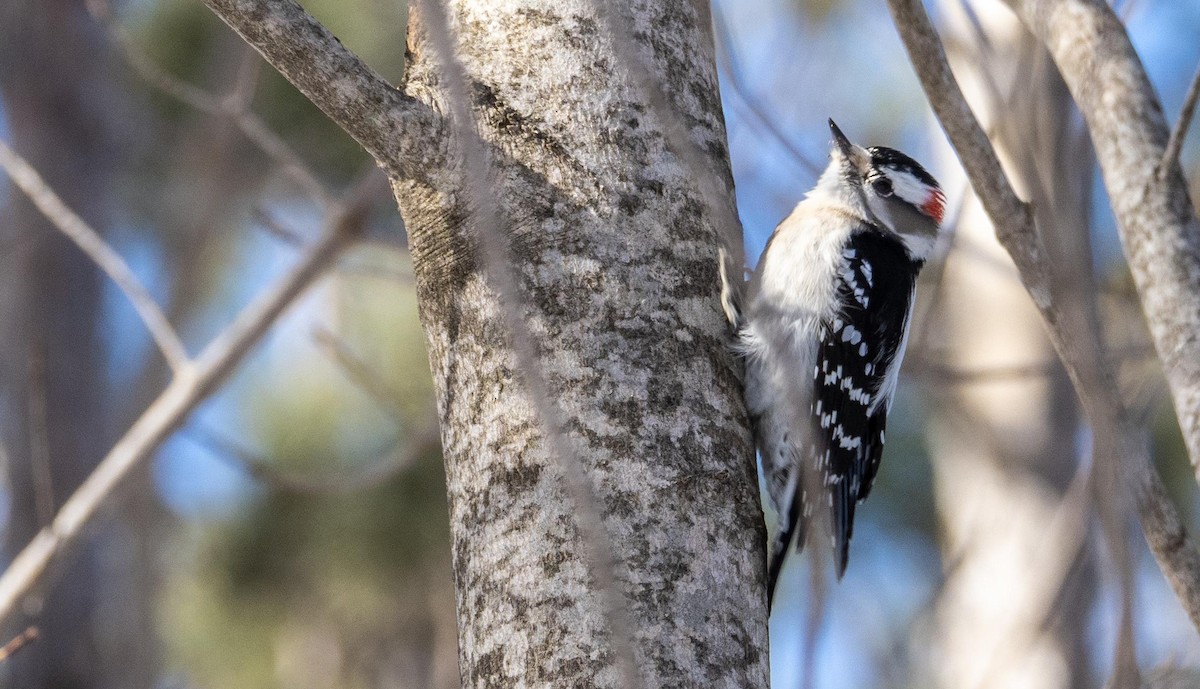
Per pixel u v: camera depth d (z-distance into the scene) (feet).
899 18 18.21
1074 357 17.25
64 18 56.44
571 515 18.56
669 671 17.99
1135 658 14.64
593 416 19.22
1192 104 17.78
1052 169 18.94
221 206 46.42
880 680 27.53
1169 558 17.38
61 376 55.11
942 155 51.49
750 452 20.84
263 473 37.29
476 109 20.68
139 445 36.01
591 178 20.45
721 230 16.55
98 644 50.49
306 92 19.94
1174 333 17.81
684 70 21.91
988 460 45.03
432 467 49.32
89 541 51.01
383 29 46.29
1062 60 19.62
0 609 34.73
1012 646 19.01
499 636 18.53
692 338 20.27
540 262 19.97
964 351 48.11
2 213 57.26
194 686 53.01
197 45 49.32
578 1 21.26
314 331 38.96
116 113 55.67
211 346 36.81
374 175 35.37
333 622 51.78
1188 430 17.17
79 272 56.39
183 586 52.75
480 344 19.84
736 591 19.04
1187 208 18.25
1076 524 18.45
